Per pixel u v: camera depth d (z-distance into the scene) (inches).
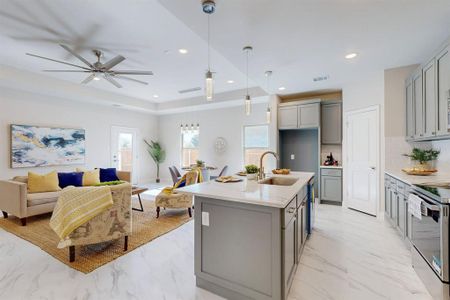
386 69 143.4
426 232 79.0
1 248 108.8
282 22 88.4
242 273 72.5
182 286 81.4
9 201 143.2
